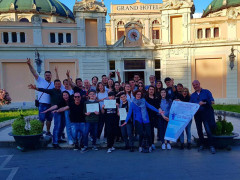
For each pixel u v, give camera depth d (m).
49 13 34.94
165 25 22.69
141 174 5.53
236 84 21.28
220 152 7.16
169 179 5.21
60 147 7.80
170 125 7.34
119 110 7.41
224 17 21.30
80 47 22.31
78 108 7.42
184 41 22.20
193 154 7.00
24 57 21.83
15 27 21.67
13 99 22.08
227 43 21.14
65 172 5.76
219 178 5.21
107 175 5.52
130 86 8.18
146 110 7.29
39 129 7.59
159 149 7.61
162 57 23.02
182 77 22.31
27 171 5.87
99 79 22.81
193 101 7.42
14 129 7.46
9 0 34.62
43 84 8.34
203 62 22.11
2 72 21.77
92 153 7.29
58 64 22.45
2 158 6.92
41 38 22.02
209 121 7.18
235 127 10.45
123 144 7.94
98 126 8.24
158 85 8.02
